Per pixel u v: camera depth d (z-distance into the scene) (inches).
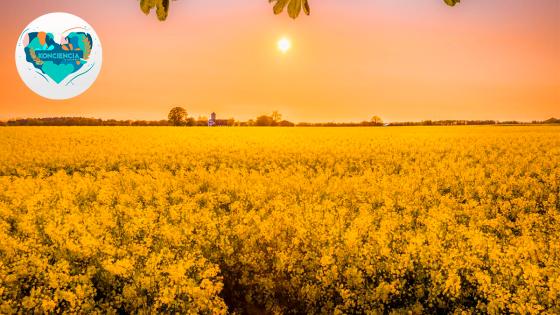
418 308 170.1
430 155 739.4
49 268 198.8
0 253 222.2
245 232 249.3
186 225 264.7
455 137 1122.0
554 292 160.2
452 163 612.4
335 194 388.5
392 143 957.8
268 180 469.4
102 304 173.0
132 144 936.3
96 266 208.4
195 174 538.6
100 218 283.0
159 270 191.2
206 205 364.2
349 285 181.5
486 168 585.9
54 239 238.2
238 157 721.6
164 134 1249.4
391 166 626.8
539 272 183.0
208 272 187.3
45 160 673.0
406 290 184.9
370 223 255.4
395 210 339.6
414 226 283.0
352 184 434.9
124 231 267.7
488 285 170.6
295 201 357.1
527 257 208.2
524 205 343.3
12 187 438.6
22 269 191.5
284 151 794.2
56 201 373.1
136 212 305.1
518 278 189.2
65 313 166.2
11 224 319.0
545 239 249.6
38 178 521.7
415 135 1234.6
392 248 220.1
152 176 548.7
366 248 208.8
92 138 1077.1
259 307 194.9
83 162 665.0
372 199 366.9
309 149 821.2
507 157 699.4
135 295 175.3
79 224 259.0
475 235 224.5
